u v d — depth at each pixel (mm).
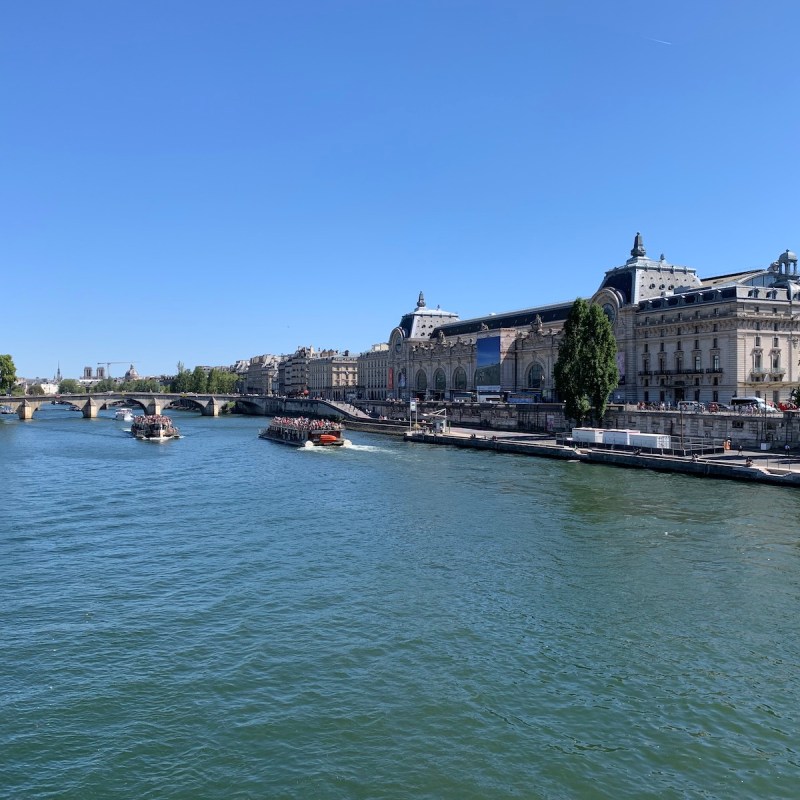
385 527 56719
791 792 22891
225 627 35781
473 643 33562
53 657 32469
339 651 32750
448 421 154000
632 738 25766
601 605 38156
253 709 27812
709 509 61125
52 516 62531
